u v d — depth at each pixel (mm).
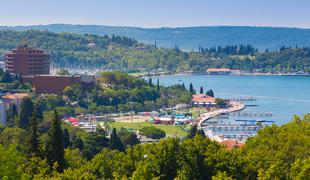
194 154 137875
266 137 154125
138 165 136125
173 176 137125
